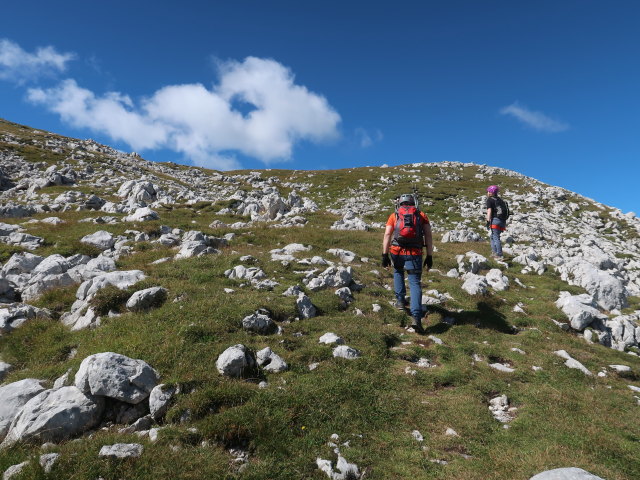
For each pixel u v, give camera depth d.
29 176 45.09
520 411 7.23
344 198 62.28
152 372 7.18
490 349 9.66
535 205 55.53
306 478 5.20
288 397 6.79
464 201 55.81
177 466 5.15
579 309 12.12
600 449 6.04
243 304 10.16
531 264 18.31
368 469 5.45
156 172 69.25
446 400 7.32
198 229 21.66
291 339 9.07
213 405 6.53
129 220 22.94
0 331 9.70
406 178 77.75
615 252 33.78
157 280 11.70
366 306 11.70
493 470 5.46
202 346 8.25
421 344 9.83
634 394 8.24
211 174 89.88
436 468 5.50
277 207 29.97
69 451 5.37
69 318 10.61
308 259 15.29
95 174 49.84
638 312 15.35
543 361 9.29
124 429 6.12
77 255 14.59
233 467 5.34
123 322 9.40
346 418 6.50
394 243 10.74
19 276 13.15
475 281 13.52
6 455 5.50
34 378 7.56
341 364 8.21
